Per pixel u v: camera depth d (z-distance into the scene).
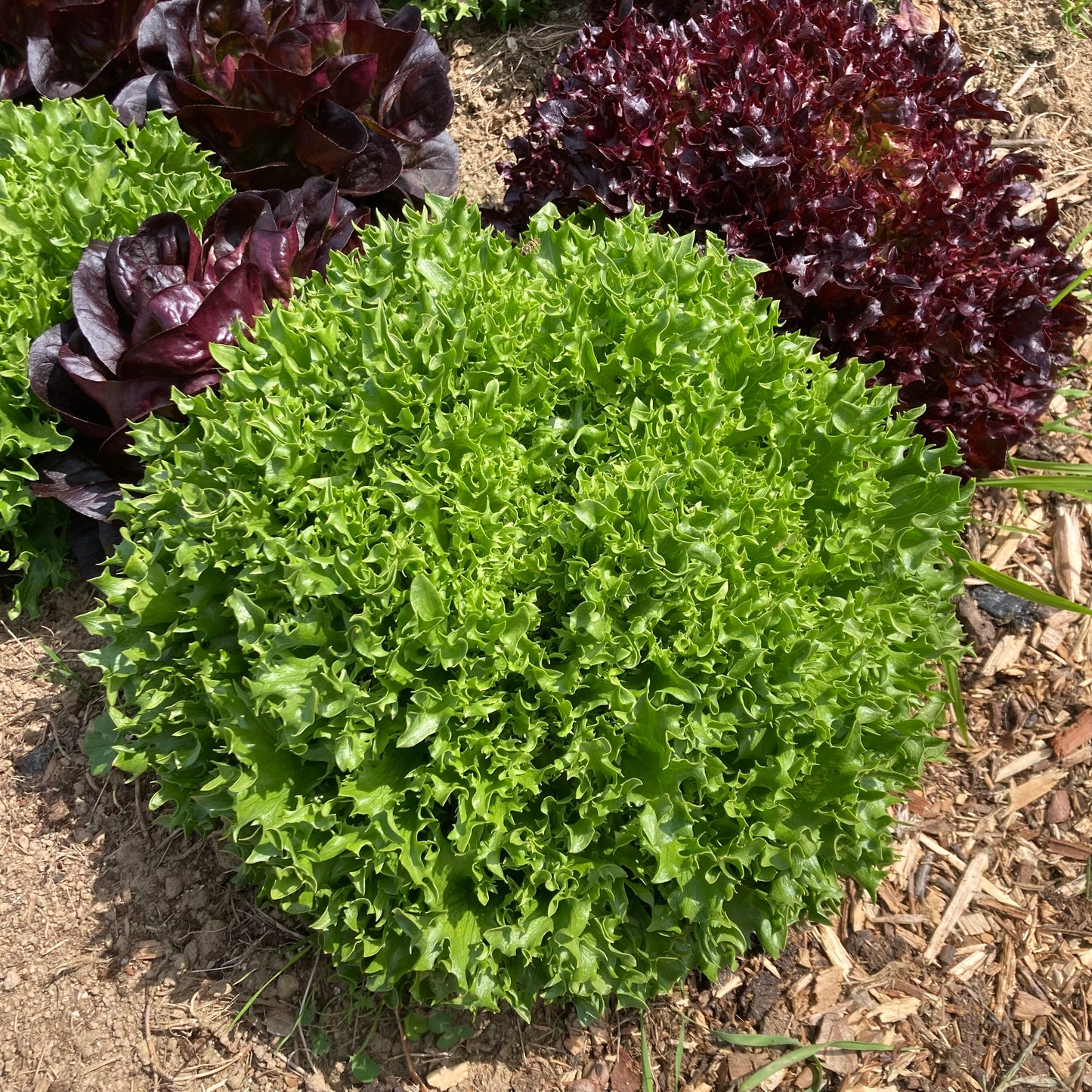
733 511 0.32
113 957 0.38
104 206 0.43
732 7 0.46
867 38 0.45
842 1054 0.37
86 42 0.50
